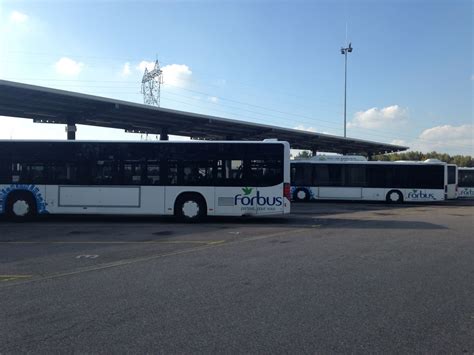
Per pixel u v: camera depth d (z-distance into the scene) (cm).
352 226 1488
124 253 952
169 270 783
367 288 664
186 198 1591
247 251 980
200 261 865
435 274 758
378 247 1042
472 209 2342
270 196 1572
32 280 710
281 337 466
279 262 856
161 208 1592
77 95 2134
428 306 576
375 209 2286
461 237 1223
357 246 1056
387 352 428
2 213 1622
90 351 430
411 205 2661
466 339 462
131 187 1598
